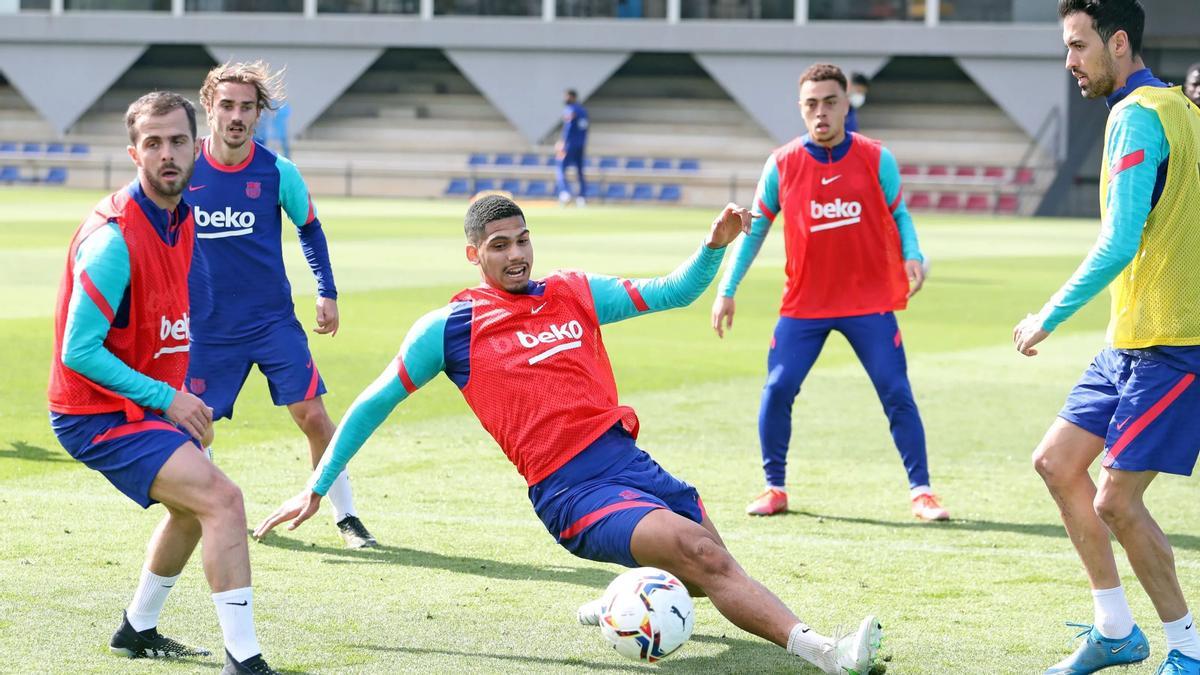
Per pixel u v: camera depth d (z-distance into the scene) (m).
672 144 67.38
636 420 7.77
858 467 13.34
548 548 10.14
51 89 70.12
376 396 7.70
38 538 10.02
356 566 9.60
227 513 7.11
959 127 65.62
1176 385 7.21
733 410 16.22
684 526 7.23
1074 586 9.33
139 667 7.45
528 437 7.59
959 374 19.19
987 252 39.62
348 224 46.31
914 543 10.49
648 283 7.90
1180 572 9.75
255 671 7.07
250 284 10.52
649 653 7.23
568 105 59.72
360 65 68.31
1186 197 7.19
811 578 9.48
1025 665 7.72
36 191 61.94
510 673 7.45
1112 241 7.04
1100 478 7.47
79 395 7.20
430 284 28.36
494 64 67.75
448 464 13.06
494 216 7.63
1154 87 7.29
